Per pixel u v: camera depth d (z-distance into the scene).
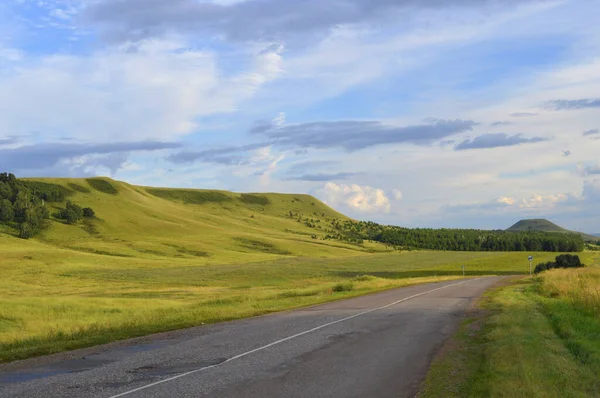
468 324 16.28
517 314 17.41
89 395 8.02
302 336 14.27
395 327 16.05
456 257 127.44
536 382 8.09
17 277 83.25
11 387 8.66
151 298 48.88
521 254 133.38
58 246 158.25
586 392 7.89
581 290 25.39
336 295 31.44
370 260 119.44
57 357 11.50
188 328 16.44
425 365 10.25
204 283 74.69
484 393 7.75
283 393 8.11
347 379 9.09
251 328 16.14
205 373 9.59
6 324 28.02
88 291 63.00
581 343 12.23
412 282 44.78
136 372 9.77
